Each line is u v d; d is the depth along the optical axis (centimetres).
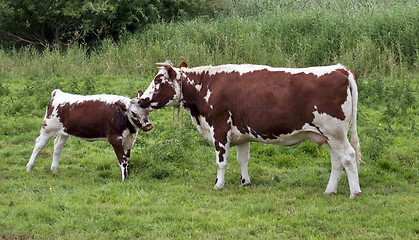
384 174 981
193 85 921
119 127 936
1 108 1427
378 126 1203
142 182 916
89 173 1004
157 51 1903
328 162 1054
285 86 834
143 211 777
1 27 2625
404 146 1115
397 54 1798
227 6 2672
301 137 849
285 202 815
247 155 929
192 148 1136
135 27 2548
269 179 966
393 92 1426
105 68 1922
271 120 843
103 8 2384
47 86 1586
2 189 885
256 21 2172
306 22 2008
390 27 1862
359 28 1912
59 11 2423
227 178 967
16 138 1221
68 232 701
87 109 959
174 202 820
